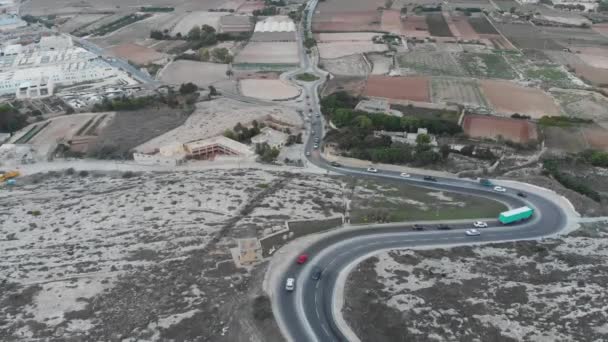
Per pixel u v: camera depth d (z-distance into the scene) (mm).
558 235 162750
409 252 148000
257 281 135250
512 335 108938
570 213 181625
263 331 117062
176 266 141750
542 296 121875
